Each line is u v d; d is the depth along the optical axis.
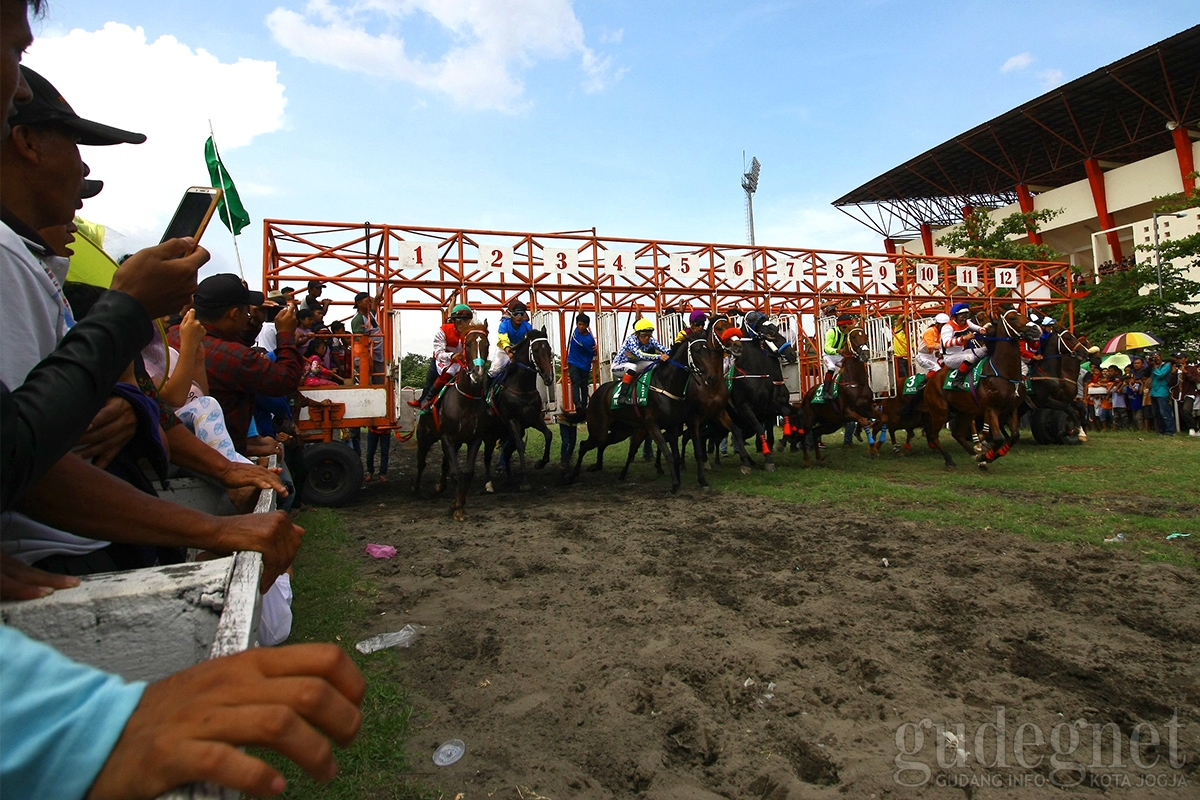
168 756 0.48
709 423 10.78
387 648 3.73
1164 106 26.73
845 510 6.92
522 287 11.82
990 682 3.12
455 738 2.81
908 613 3.98
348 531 6.73
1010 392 9.23
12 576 1.05
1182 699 2.93
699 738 2.76
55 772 0.47
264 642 2.46
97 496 1.18
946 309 15.91
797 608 4.13
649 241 12.95
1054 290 18.00
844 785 2.40
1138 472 9.07
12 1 0.95
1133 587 4.31
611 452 13.92
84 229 3.24
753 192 40.12
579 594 4.56
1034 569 4.70
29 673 0.50
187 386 2.17
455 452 7.36
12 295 1.13
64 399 0.91
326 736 0.59
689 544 5.78
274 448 4.26
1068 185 30.92
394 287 10.87
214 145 5.43
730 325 9.04
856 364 10.92
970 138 30.25
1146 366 16.48
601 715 2.96
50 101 1.41
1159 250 21.50
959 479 8.87
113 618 1.05
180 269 1.11
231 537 1.31
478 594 4.62
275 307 4.56
